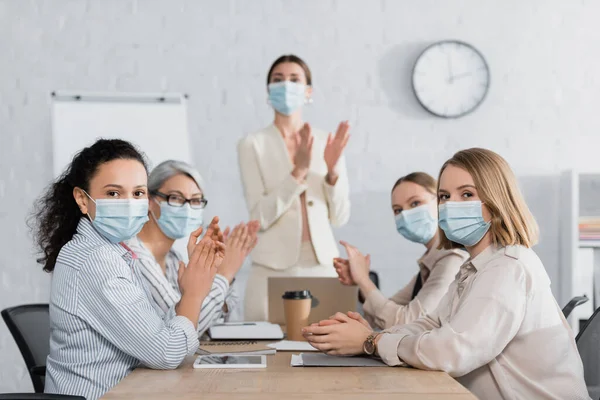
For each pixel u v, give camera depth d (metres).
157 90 4.23
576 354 1.70
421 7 4.30
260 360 1.75
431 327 1.89
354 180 4.25
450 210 1.75
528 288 1.65
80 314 1.67
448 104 4.26
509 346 1.66
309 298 2.14
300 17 4.26
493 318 1.60
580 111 4.31
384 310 2.27
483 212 1.73
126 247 1.88
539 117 4.31
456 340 1.59
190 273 1.79
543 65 4.31
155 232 2.37
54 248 1.83
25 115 4.19
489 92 4.30
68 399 1.25
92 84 4.20
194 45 4.24
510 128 4.30
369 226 4.25
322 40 4.27
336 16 4.27
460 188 1.75
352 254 2.38
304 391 1.38
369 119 4.27
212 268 1.80
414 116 4.28
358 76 4.27
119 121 4.09
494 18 4.31
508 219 1.71
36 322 2.57
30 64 4.19
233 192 4.23
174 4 4.23
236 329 2.19
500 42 4.31
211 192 4.22
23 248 4.16
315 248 3.03
